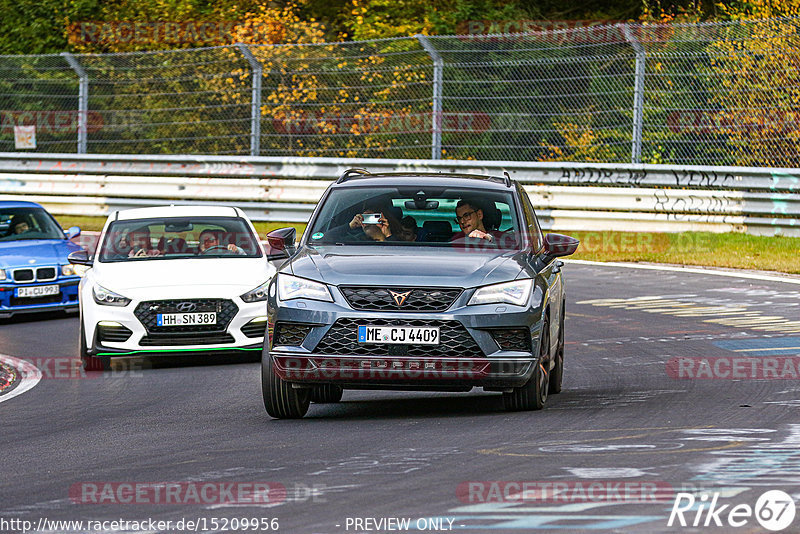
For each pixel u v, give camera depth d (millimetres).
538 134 77812
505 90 78438
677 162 73875
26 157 91438
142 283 39094
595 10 105375
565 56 77562
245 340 38906
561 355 32094
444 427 26578
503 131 77062
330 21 109250
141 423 28766
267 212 81750
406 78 80688
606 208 72438
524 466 21781
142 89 90125
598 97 76188
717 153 72125
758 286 53938
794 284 54344
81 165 89750
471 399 31828
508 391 28156
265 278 40031
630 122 75312
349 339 26938
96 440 26484
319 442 25031
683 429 25375
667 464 21703
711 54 71688
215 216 44125
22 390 35188
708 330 42594
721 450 22953
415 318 26781
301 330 27281
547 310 28625
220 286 39094
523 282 27750
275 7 103375
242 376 36562
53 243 53844
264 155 84750
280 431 26766
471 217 30469
